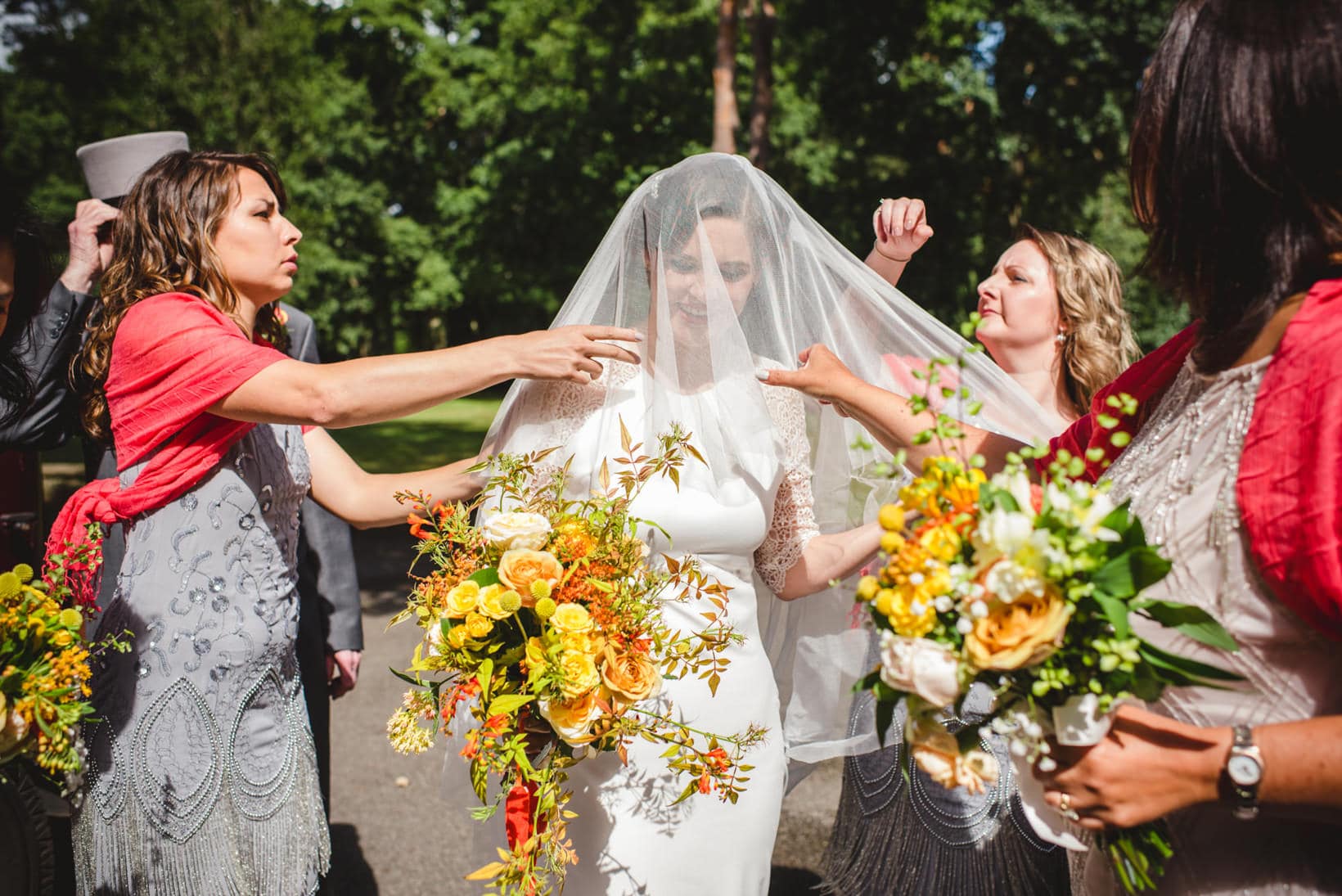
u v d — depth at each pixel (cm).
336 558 327
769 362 229
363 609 732
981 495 129
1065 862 232
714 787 212
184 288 223
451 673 229
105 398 234
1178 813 136
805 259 238
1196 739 126
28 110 1911
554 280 2150
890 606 127
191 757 208
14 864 210
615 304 230
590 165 1855
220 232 225
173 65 1680
